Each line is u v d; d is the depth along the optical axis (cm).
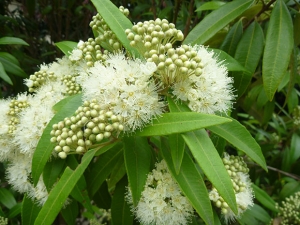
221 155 25
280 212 35
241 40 28
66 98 23
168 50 19
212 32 25
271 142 48
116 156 26
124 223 25
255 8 30
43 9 49
